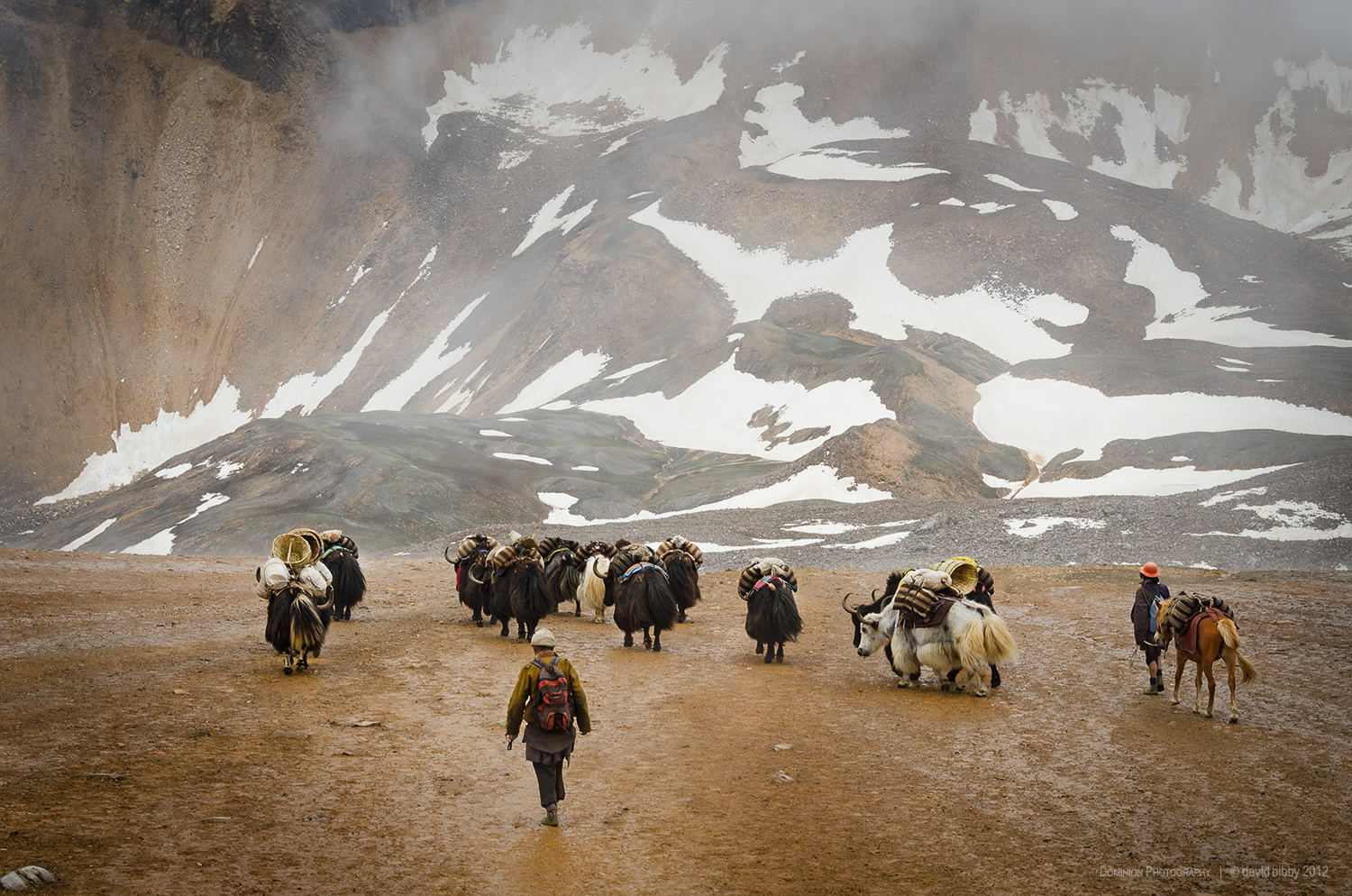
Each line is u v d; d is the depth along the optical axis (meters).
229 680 11.96
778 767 9.18
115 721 9.72
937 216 136.50
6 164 175.75
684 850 7.03
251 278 176.88
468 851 6.86
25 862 6.12
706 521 54.31
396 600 20.94
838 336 112.38
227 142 195.75
